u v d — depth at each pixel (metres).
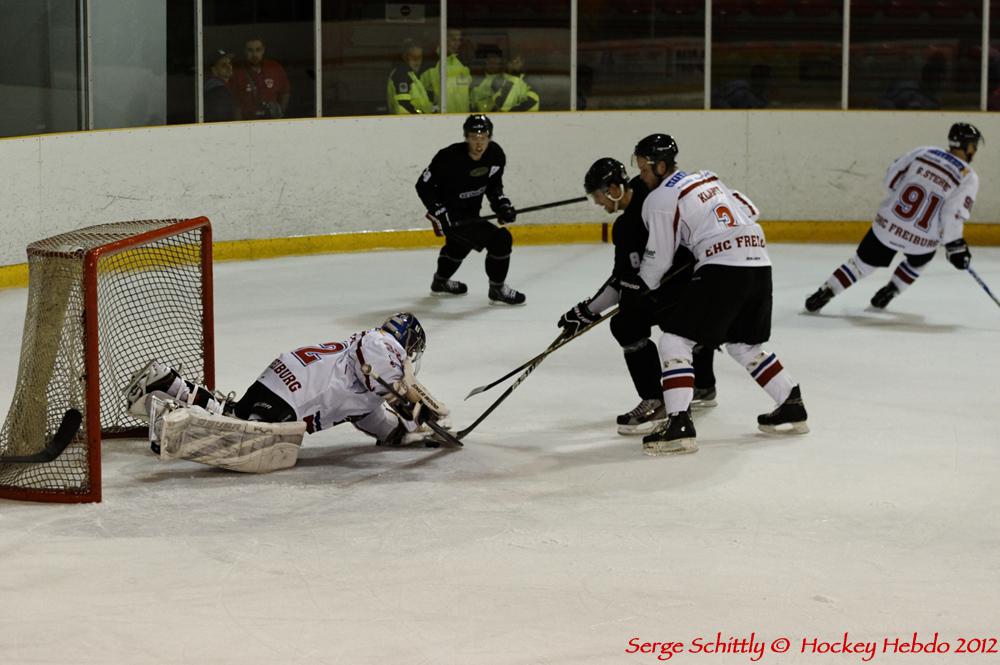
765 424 16.48
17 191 26.22
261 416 14.91
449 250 25.80
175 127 28.80
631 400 18.34
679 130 33.34
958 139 23.25
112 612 10.86
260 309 24.67
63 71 28.06
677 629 10.57
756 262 15.47
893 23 33.53
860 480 14.65
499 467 15.11
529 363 16.30
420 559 12.09
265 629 10.53
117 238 14.70
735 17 33.59
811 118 33.25
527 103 33.34
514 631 10.50
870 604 11.09
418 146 31.89
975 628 10.62
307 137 30.67
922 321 24.06
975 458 15.55
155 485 14.36
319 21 31.31
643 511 13.53
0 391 18.55
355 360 14.99
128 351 17.62
